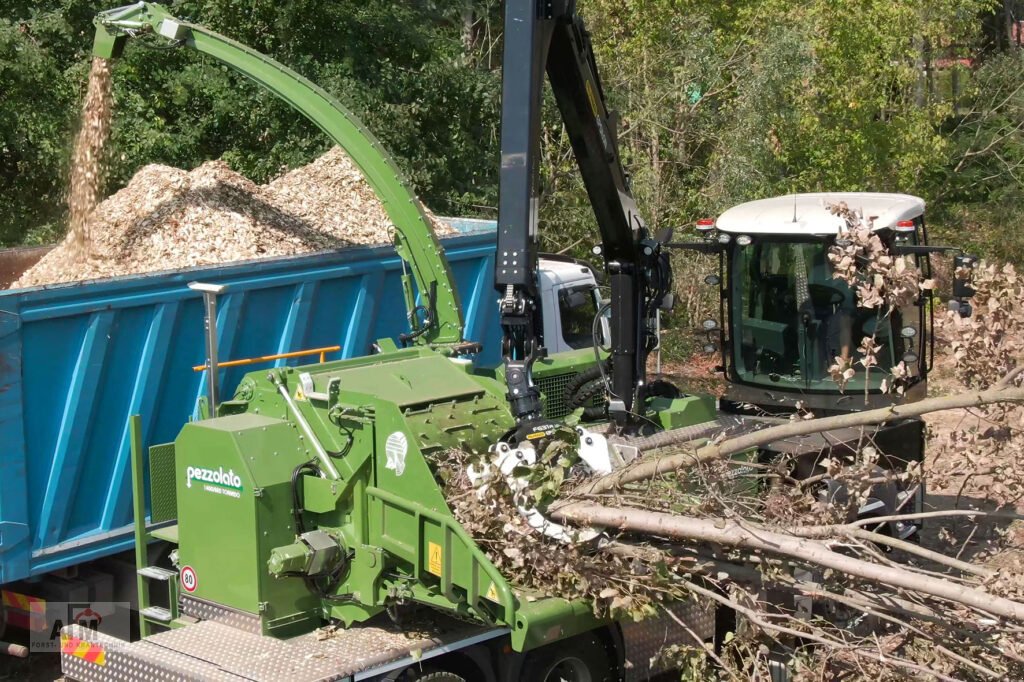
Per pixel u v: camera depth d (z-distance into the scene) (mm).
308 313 7848
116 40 8484
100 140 9000
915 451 8305
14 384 6164
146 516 6941
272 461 5812
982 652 5238
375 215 9586
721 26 18656
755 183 16203
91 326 6457
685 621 6484
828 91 16719
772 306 8508
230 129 15594
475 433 5820
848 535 5301
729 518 5328
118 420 6820
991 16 29234
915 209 8336
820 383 8383
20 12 14742
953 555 8172
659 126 16812
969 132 24625
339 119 7660
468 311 9477
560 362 7746
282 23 15367
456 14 19000
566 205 16078
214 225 8438
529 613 5219
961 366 5809
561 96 6680
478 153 16641
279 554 5613
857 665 5418
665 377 14055
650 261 7172
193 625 5938
